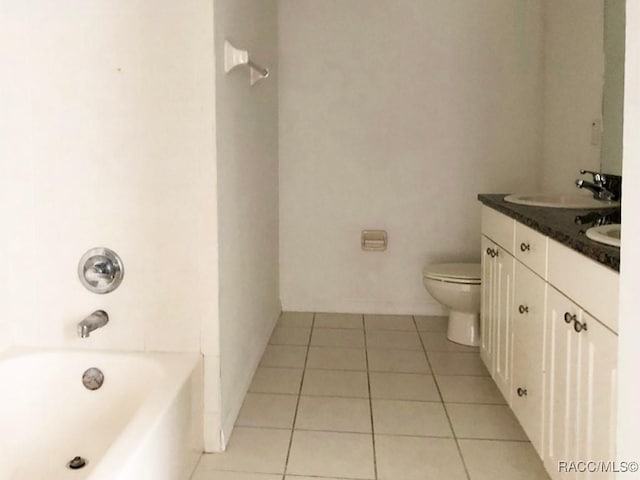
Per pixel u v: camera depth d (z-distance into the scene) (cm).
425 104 363
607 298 139
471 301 316
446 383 275
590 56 284
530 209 228
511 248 230
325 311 384
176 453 185
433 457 212
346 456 212
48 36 208
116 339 220
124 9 206
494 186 366
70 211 215
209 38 204
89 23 207
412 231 374
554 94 336
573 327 162
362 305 383
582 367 155
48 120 212
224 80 220
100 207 214
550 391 182
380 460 209
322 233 378
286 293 384
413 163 368
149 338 218
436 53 359
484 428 233
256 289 295
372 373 287
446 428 233
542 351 190
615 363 135
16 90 211
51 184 215
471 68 358
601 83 270
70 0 206
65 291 219
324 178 373
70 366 213
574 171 305
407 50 360
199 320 215
